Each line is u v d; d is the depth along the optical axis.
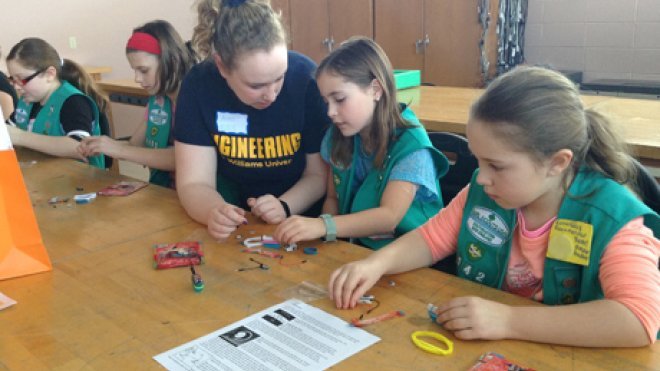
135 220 1.49
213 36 1.44
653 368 0.81
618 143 1.06
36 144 2.17
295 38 5.62
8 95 3.03
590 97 2.78
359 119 1.47
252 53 1.35
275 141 1.67
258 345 0.90
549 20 4.59
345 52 1.45
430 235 1.22
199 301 1.05
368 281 1.06
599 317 0.87
